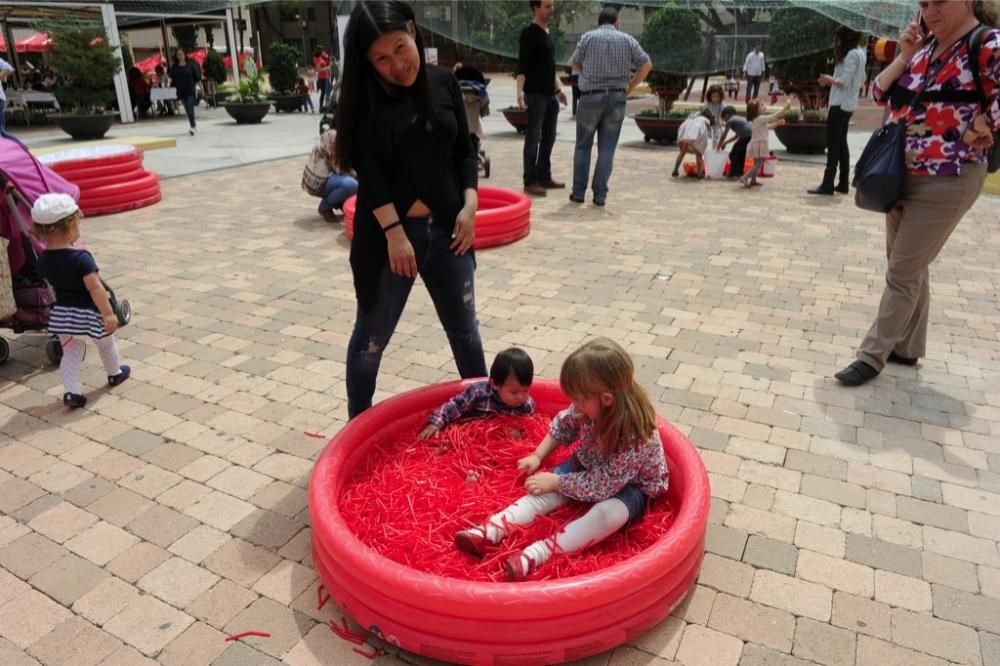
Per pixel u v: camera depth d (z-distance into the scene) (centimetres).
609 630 206
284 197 866
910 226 350
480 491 270
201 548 261
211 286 545
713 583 242
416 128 252
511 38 1303
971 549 257
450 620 200
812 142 1123
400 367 400
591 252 618
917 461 310
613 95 738
